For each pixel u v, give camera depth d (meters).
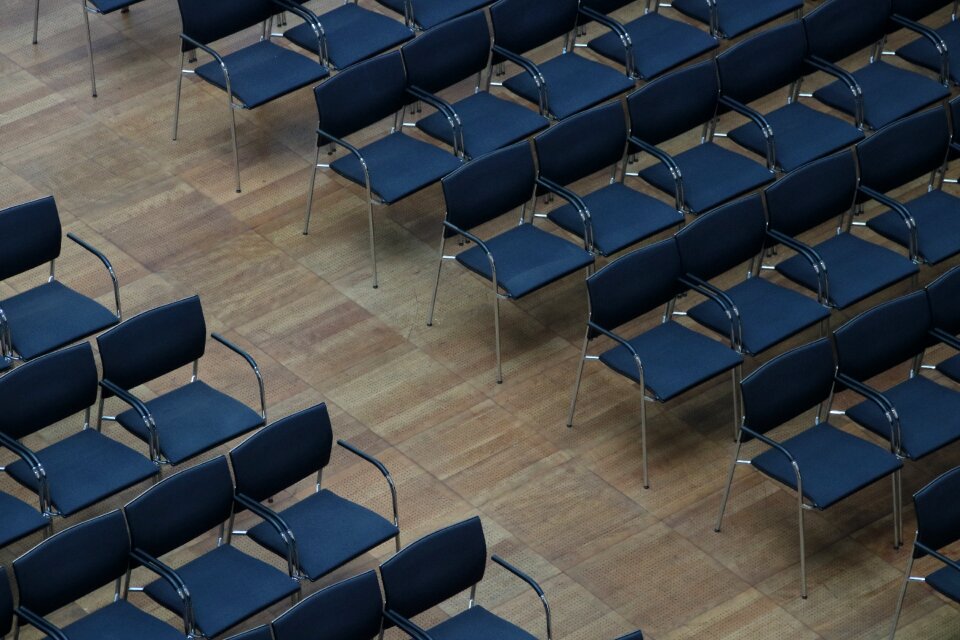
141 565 19.81
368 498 22.19
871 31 27.45
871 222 24.67
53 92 28.45
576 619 20.75
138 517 19.58
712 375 22.22
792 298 23.34
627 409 23.48
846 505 22.27
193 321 22.05
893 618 20.77
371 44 26.97
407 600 19.38
